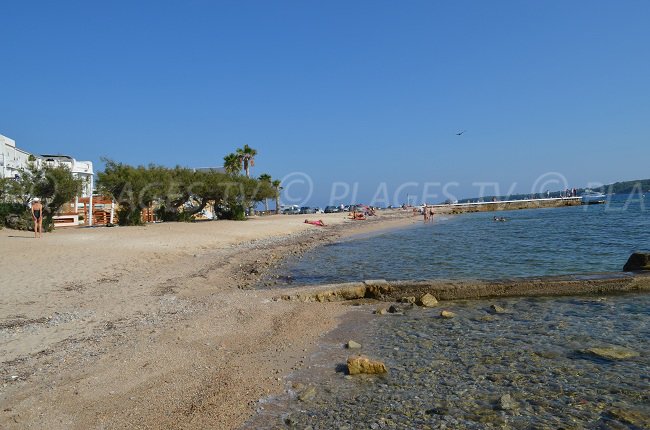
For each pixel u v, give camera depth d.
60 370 6.71
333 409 5.44
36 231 24.11
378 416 5.21
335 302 12.04
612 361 6.84
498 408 5.36
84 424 5.08
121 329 8.94
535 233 33.78
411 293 12.43
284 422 5.12
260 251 25.23
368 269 18.16
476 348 7.65
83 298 11.76
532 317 9.78
